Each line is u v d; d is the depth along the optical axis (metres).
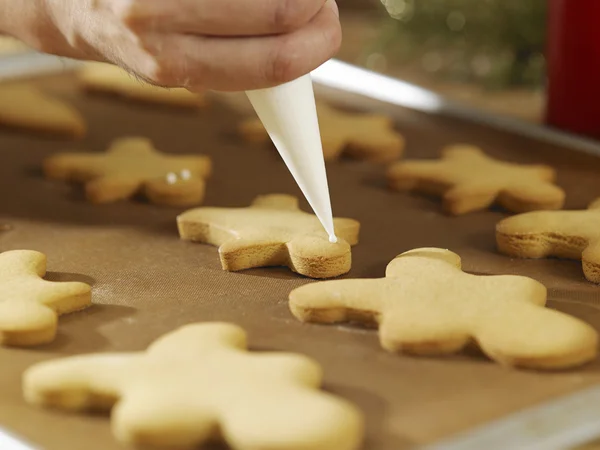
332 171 0.63
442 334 0.45
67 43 0.55
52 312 0.47
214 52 0.47
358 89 0.73
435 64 0.84
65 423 0.41
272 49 0.47
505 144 0.65
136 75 0.49
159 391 0.41
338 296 0.47
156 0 0.46
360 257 0.53
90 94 0.74
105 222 0.58
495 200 0.58
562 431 0.40
